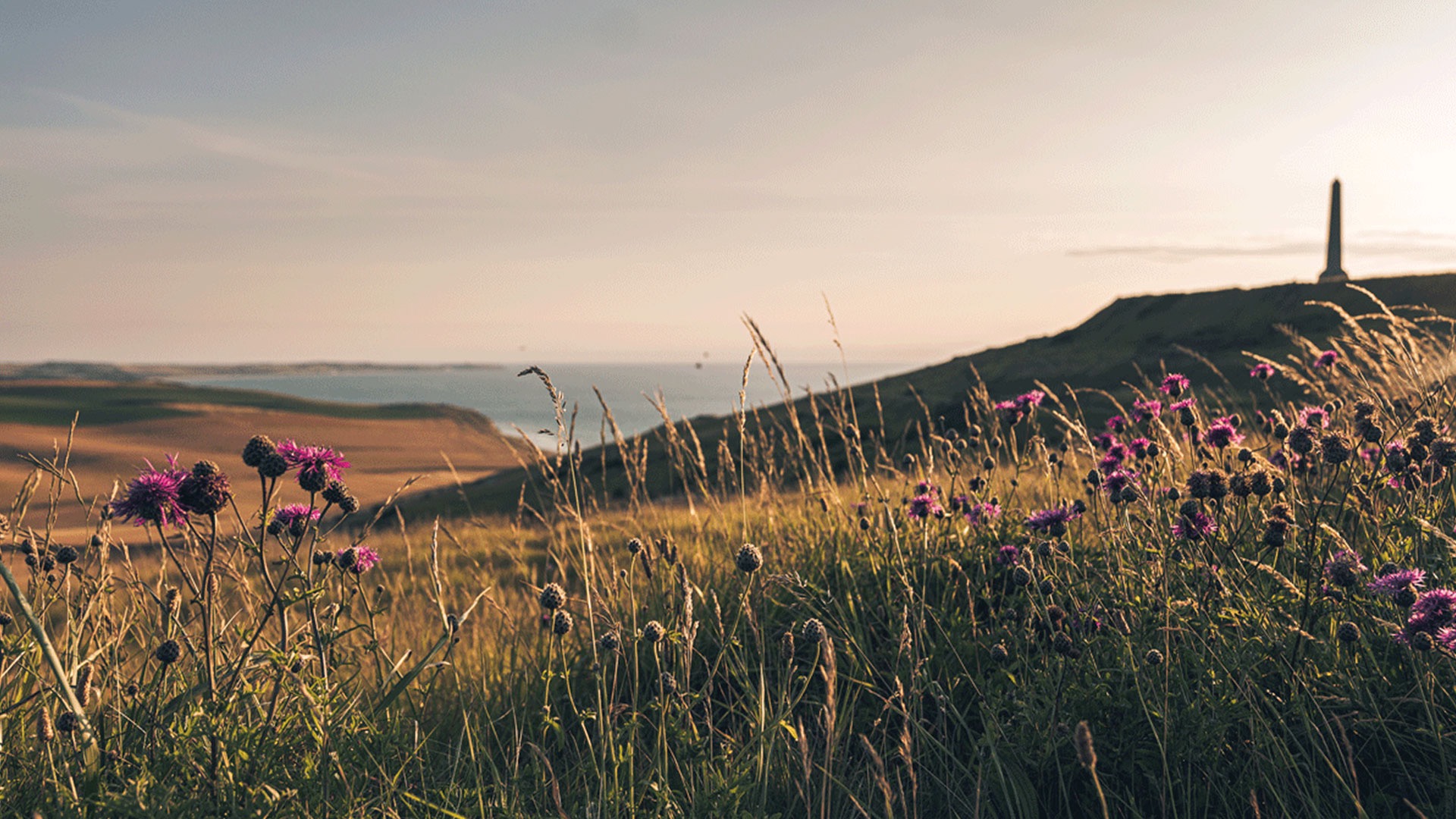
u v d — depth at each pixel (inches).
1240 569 105.8
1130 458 141.2
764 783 89.4
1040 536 128.7
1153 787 89.5
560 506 120.3
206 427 3592.5
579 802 93.0
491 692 128.1
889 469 173.6
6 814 76.9
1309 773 86.7
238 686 82.4
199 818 73.1
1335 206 3395.7
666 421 163.9
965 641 116.3
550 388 115.2
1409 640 77.3
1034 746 94.8
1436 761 85.6
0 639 87.4
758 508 171.2
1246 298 3348.9
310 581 84.2
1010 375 2241.6
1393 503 121.0
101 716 86.4
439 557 271.3
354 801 81.4
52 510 97.2
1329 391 167.0
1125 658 95.3
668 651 120.3
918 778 98.0
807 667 122.5
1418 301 2581.2
